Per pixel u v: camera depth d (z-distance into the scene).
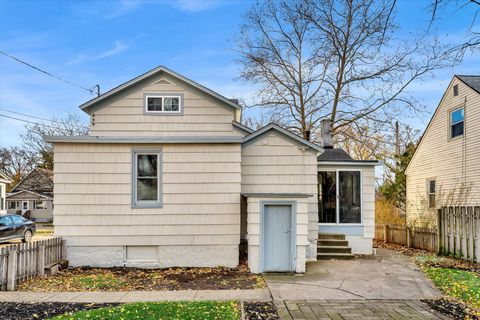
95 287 8.77
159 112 14.07
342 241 13.07
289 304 7.34
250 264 10.53
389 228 17.80
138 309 6.72
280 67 27.28
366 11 23.06
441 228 13.53
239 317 6.46
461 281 9.12
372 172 13.95
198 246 11.34
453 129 19.20
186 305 7.04
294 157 12.55
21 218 20.20
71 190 11.24
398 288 8.64
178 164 11.45
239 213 11.40
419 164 22.45
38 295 7.96
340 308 7.11
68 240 11.19
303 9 24.53
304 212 10.48
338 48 24.83
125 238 11.24
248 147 12.52
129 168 11.34
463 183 18.03
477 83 17.94
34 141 44.50
